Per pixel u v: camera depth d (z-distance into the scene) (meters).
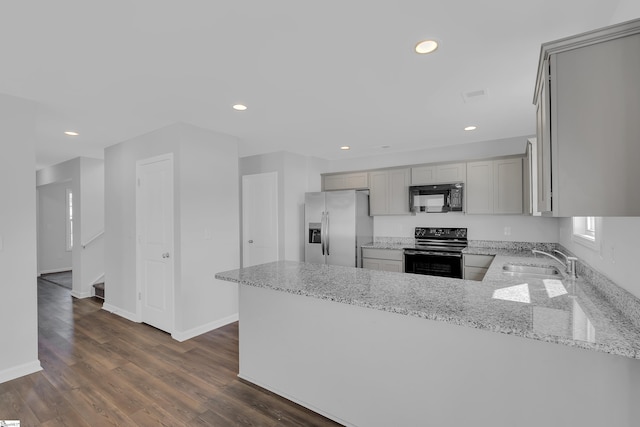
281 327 2.19
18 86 2.29
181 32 1.66
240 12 1.50
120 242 3.96
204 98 2.57
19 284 2.46
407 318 1.68
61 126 3.29
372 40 1.75
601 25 1.60
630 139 1.12
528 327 1.22
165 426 1.89
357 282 2.01
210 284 3.42
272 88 2.39
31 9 1.45
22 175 2.49
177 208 3.19
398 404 1.71
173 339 3.19
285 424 1.91
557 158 1.22
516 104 2.76
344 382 1.90
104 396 2.20
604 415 1.25
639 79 1.11
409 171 4.53
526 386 1.38
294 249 4.82
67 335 3.30
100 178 5.15
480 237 4.32
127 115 2.96
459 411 1.54
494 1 1.43
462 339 1.53
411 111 2.94
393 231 4.96
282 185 4.66
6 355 2.39
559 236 3.71
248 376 2.39
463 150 4.36
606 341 1.08
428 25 1.61
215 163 3.52
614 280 1.62
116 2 1.41
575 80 1.19
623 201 1.13
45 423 1.92
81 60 1.94
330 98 2.60
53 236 7.07
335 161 5.55
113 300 4.08
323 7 1.46
